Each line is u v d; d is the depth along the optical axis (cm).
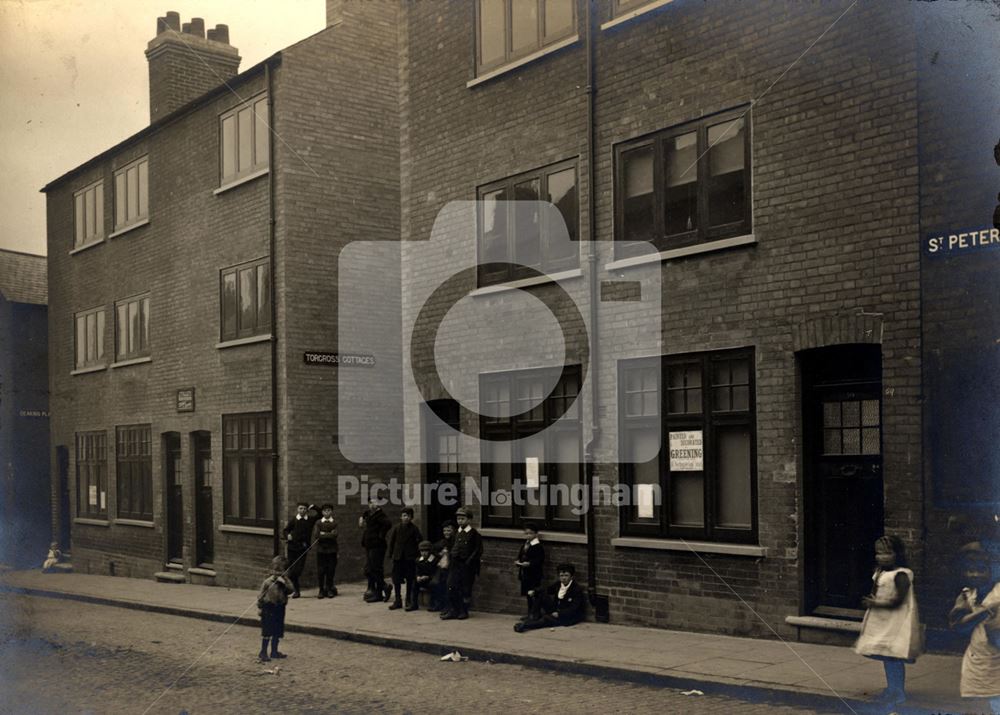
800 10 946
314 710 756
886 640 670
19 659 985
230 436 1659
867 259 880
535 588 1127
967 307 811
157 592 1553
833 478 937
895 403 846
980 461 796
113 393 1800
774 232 960
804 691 714
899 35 863
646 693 779
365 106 1678
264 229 1612
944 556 805
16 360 1758
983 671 618
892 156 866
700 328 1030
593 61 1153
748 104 992
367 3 1697
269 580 1008
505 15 1284
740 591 975
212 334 1698
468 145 1325
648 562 1066
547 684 833
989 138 806
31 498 1734
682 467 1052
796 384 941
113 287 1864
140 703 800
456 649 1001
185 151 1775
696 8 1045
